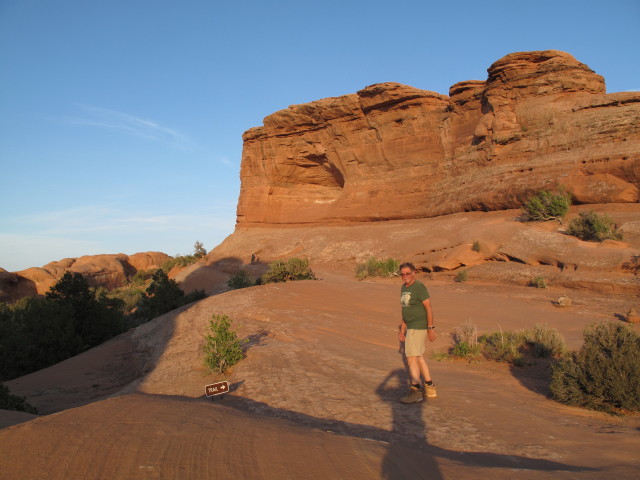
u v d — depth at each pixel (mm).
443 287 23328
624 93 33250
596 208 28500
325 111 55281
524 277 22312
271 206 64875
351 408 5477
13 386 13547
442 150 45156
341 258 41625
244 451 3271
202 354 10961
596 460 3613
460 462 3428
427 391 5848
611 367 5500
